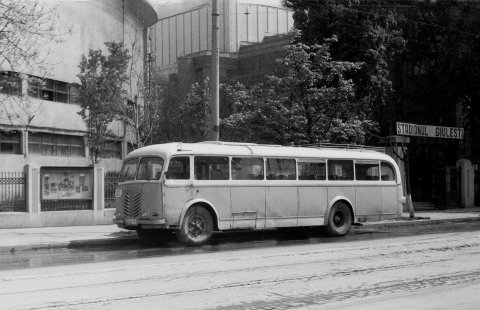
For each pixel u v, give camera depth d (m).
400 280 9.58
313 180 17.97
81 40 37.22
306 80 22.55
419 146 39.16
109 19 40.94
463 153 37.62
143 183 15.48
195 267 11.21
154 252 14.34
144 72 33.56
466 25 33.53
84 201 20.84
